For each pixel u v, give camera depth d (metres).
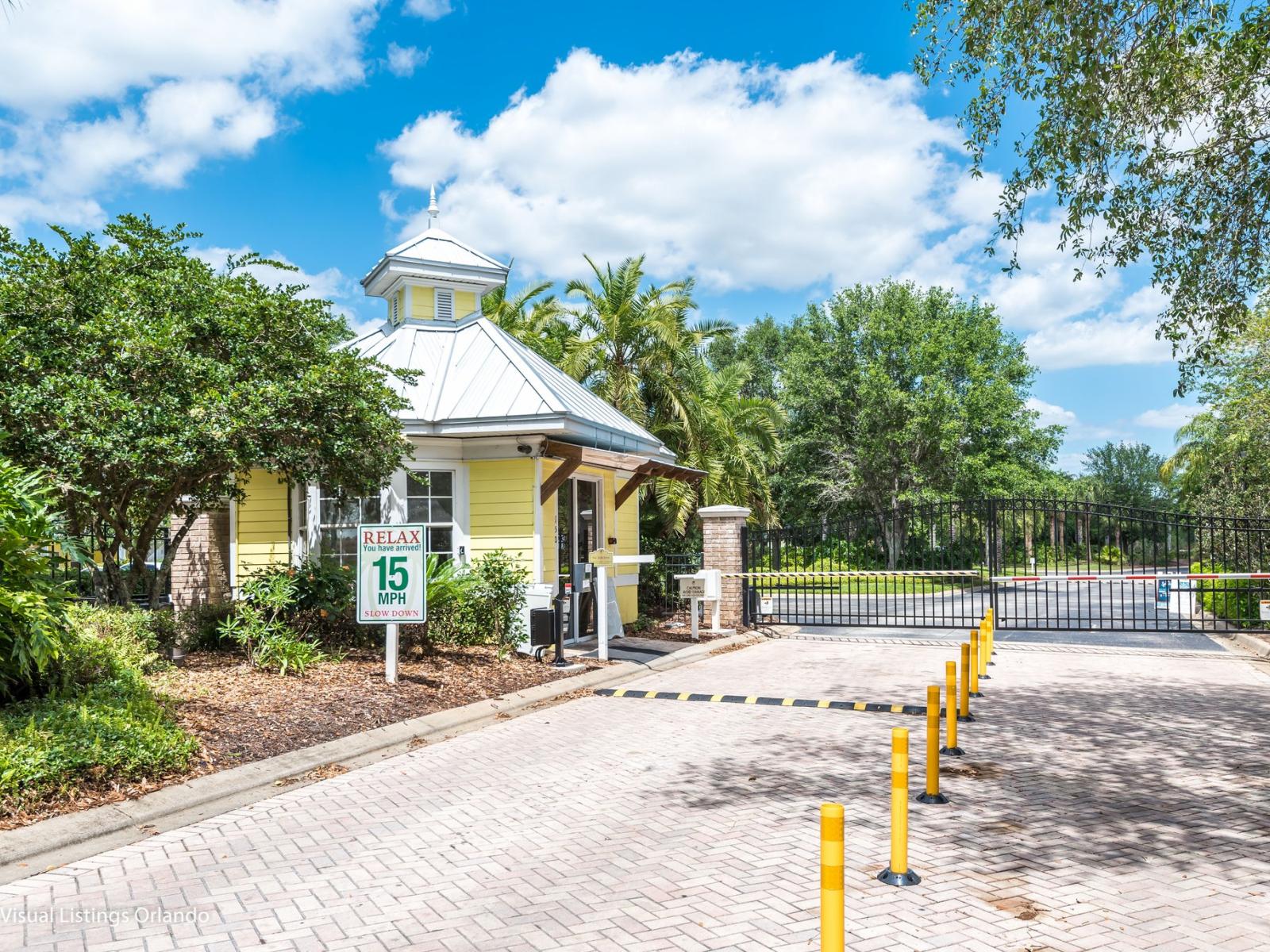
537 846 5.53
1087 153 8.89
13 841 5.30
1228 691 11.11
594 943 4.12
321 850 5.48
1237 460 19.98
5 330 9.47
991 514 16.81
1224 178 8.98
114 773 6.32
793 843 5.52
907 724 9.21
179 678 9.32
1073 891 4.71
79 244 10.20
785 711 9.92
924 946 4.06
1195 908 4.50
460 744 8.37
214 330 10.79
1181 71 8.26
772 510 32.19
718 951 4.03
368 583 10.08
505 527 13.68
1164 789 6.73
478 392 14.25
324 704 8.95
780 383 47.09
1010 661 13.95
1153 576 14.73
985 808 6.23
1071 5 8.15
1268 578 16.41
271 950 4.08
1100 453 77.81
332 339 12.14
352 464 11.03
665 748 8.17
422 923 4.39
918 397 39.38
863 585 33.00
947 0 8.88
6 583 7.07
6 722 6.37
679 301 28.50
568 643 14.52
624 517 17.86
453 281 16.81
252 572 13.92
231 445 9.80
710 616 18.12
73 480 9.30
